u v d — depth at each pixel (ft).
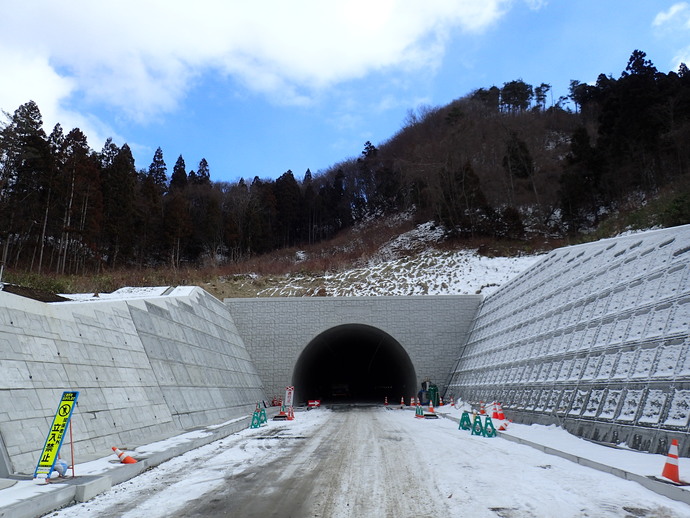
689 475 21.83
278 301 101.19
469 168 179.32
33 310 32.40
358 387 169.58
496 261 129.39
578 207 156.35
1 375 26.17
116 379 39.04
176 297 67.51
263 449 36.32
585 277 50.42
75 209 150.82
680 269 33.14
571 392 40.78
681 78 177.88
